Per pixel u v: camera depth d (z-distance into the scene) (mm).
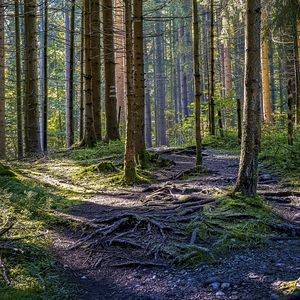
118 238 5434
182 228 5547
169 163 11375
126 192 8375
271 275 4098
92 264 4871
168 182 8797
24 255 4820
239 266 4434
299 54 16359
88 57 14438
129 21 8742
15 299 3809
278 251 4820
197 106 10109
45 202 7227
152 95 45531
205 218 5652
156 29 38219
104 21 15102
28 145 14406
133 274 4543
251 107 6363
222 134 17391
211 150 15242
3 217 6082
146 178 9602
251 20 6207
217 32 28359
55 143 28125
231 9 17938
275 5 14391
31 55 14219
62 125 34312
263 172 9539
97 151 13609
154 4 31891
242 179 6508
